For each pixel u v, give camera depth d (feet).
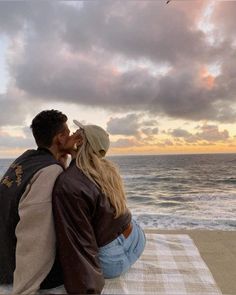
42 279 6.95
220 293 7.75
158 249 10.28
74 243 6.84
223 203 41.34
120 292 7.51
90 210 7.17
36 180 7.05
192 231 14.94
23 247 6.90
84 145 7.68
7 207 7.17
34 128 7.67
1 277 7.65
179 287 7.93
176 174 95.40
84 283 6.70
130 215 8.14
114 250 7.77
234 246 12.79
